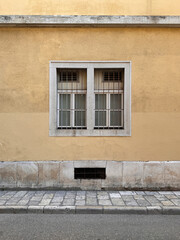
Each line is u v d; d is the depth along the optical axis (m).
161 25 4.76
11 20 4.63
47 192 4.57
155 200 4.12
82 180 4.76
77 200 4.10
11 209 3.72
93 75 4.86
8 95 4.82
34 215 3.64
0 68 4.82
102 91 5.07
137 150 4.82
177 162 4.78
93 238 2.90
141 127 4.83
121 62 4.84
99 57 4.83
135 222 3.40
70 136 4.80
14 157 4.81
